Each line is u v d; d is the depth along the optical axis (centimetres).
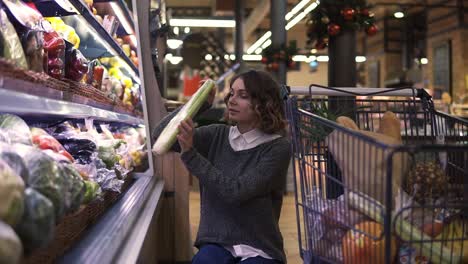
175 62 1656
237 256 194
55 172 130
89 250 148
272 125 200
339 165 143
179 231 353
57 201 127
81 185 154
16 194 103
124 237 170
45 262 128
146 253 177
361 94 193
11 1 166
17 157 119
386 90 193
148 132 337
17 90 120
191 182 816
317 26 643
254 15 1644
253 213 196
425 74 2080
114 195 232
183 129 186
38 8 239
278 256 196
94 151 220
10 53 138
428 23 2041
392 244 133
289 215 563
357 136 131
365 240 134
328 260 148
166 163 352
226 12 1800
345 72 654
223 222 198
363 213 136
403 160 136
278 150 197
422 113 192
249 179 188
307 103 188
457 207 134
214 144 209
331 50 662
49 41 188
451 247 137
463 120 179
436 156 150
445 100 1109
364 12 629
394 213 131
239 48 1575
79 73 212
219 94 1827
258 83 201
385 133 168
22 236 108
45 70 175
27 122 217
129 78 429
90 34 317
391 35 2242
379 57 2355
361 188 136
